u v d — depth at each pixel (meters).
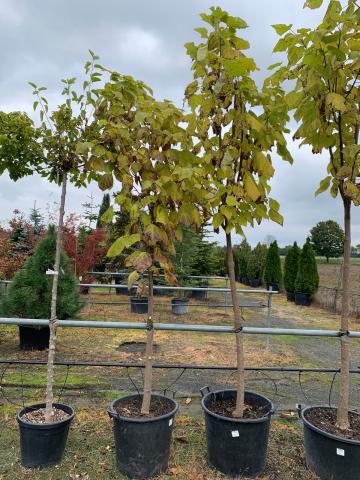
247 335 7.91
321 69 2.52
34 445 2.78
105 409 3.87
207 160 2.78
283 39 2.58
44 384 4.54
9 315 5.93
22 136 2.83
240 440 2.73
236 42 2.65
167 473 2.79
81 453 3.03
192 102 2.76
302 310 12.16
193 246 11.81
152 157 2.80
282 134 2.87
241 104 2.75
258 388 4.75
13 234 13.90
